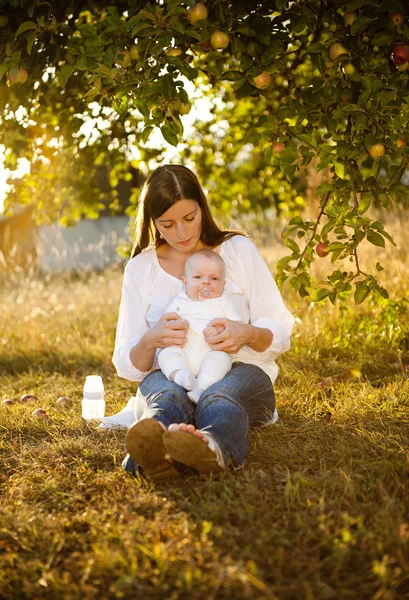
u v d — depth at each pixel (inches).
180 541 88.0
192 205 122.2
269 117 148.6
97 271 424.8
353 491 98.7
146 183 127.0
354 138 138.3
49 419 152.6
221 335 117.3
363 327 211.0
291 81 164.2
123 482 110.3
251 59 142.5
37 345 254.1
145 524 93.2
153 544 87.1
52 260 530.6
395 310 208.5
